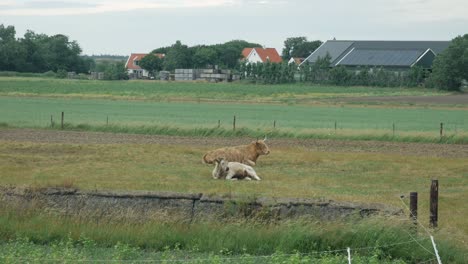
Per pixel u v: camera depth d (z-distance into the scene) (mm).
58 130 65312
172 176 37438
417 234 22484
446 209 29984
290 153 48969
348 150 53406
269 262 19984
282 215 23766
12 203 24641
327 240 22281
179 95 152750
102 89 177000
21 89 168000
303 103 129500
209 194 24438
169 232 22703
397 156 48844
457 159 47906
